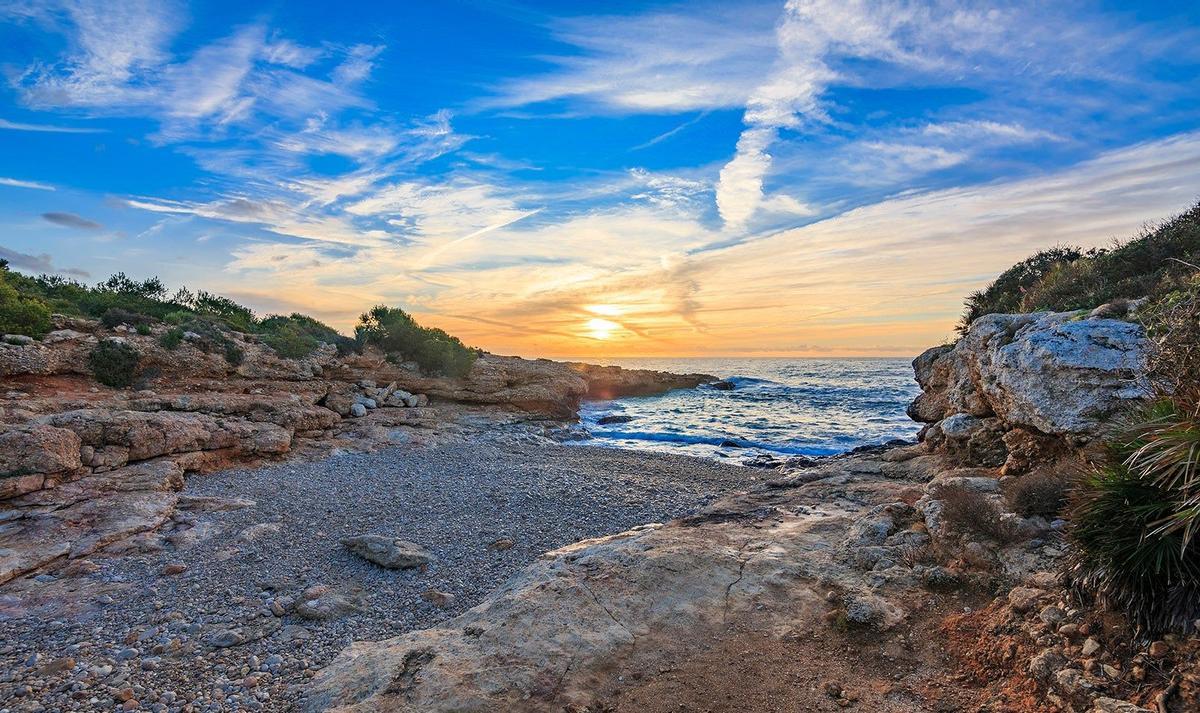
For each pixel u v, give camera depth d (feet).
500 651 20.71
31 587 31.83
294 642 26.07
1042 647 17.43
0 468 42.78
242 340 91.40
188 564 35.40
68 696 21.68
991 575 22.67
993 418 41.34
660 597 24.27
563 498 51.37
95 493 45.42
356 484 56.24
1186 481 15.10
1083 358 30.22
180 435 58.49
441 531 41.96
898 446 59.41
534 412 118.73
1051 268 55.93
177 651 25.14
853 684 18.65
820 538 30.14
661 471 65.31
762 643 21.11
